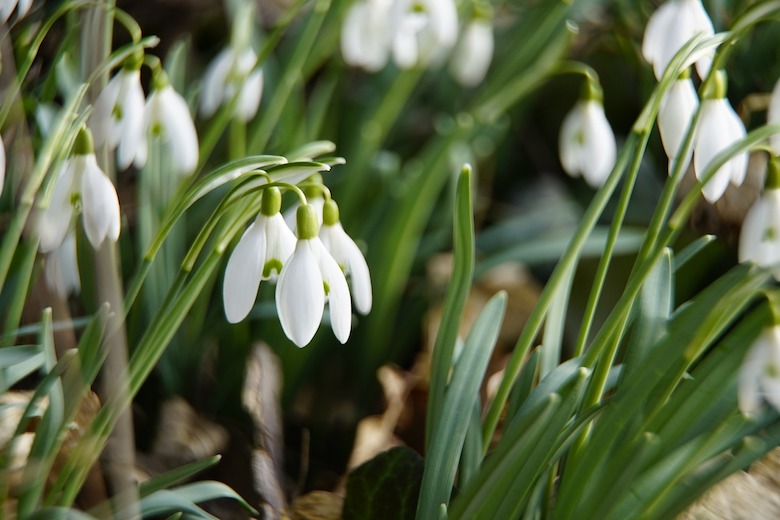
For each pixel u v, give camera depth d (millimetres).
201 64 763
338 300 484
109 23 517
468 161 670
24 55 528
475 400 522
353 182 654
